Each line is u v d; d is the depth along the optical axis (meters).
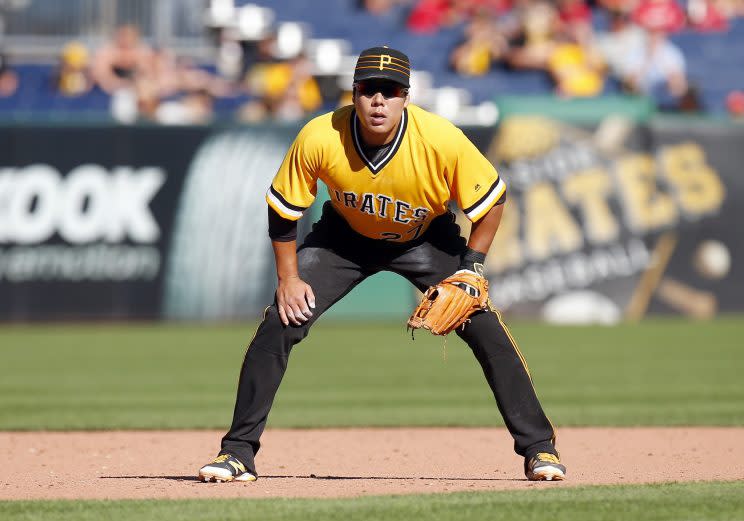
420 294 67.00
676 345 53.12
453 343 57.00
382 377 43.62
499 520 14.98
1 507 16.58
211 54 79.81
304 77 78.12
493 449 26.30
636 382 40.88
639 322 63.91
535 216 64.31
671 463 23.16
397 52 17.39
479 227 18.59
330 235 19.12
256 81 78.31
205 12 79.69
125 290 63.72
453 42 81.88
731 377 42.19
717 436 28.19
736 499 16.67
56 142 63.88
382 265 19.23
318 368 46.84
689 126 65.06
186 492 18.36
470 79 80.12
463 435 29.06
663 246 64.75
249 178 63.69
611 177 64.62
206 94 78.00
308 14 83.44
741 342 54.19
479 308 18.70
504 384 19.11
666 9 82.81
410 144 17.72
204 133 63.94
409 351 53.31
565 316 64.31
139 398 37.38
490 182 18.19
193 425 31.03
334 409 34.53
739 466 22.61
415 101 75.50
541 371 44.16
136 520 15.30
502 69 80.44
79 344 55.59
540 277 64.25
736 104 80.31
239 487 18.89
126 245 63.75
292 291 18.56
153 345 54.91
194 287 63.53
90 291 63.72
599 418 31.73
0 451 26.23
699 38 82.50
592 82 79.75
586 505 16.06
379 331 62.50
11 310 63.81
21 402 36.41
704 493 17.34
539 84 79.75
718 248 65.00
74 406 35.34
